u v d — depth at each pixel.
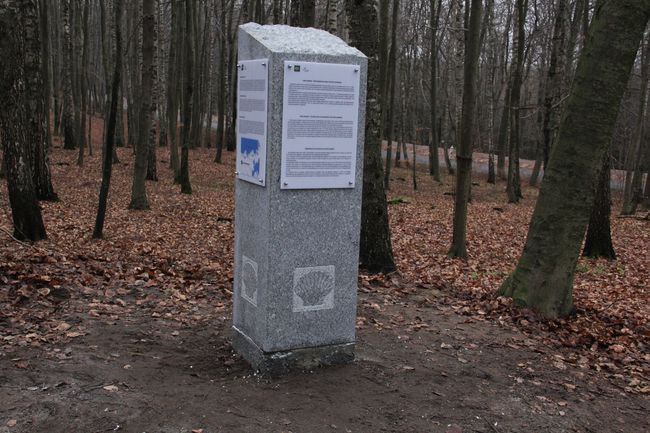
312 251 4.27
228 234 13.18
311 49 4.04
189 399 3.89
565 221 6.71
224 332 5.29
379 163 8.50
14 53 8.89
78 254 8.16
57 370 4.14
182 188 19.77
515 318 6.52
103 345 4.71
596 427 4.21
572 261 6.82
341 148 4.21
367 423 3.81
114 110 10.56
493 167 31.56
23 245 7.69
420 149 43.28
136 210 15.65
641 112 23.27
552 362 5.34
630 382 5.09
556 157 6.71
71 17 30.36
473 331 6.00
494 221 18.48
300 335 4.36
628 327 6.88
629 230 18.17
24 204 9.23
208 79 38.03
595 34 6.36
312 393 4.11
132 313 5.63
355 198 4.35
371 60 8.30
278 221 4.11
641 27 6.23
